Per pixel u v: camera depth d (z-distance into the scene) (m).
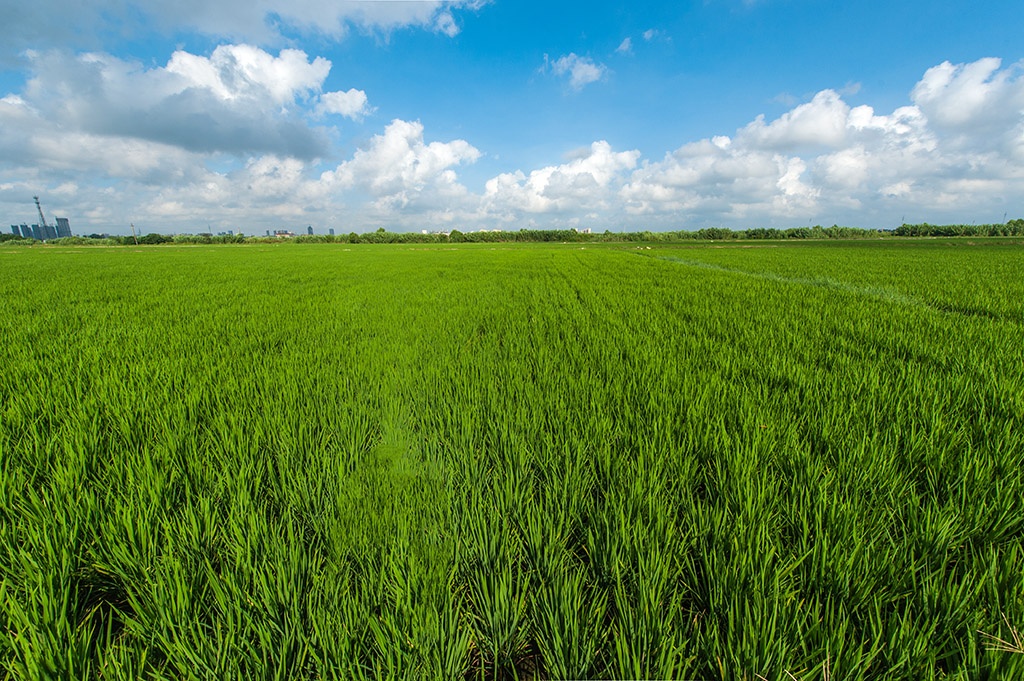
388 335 5.68
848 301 8.15
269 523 1.77
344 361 4.34
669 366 3.87
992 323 5.52
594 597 1.38
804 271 16.30
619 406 2.97
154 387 3.39
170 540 1.55
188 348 4.86
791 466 2.09
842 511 1.66
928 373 3.46
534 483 2.11
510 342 5.13
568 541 1.73
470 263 23.44
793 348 4.55
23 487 1.95
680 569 1.48
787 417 2.62
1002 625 1.18
